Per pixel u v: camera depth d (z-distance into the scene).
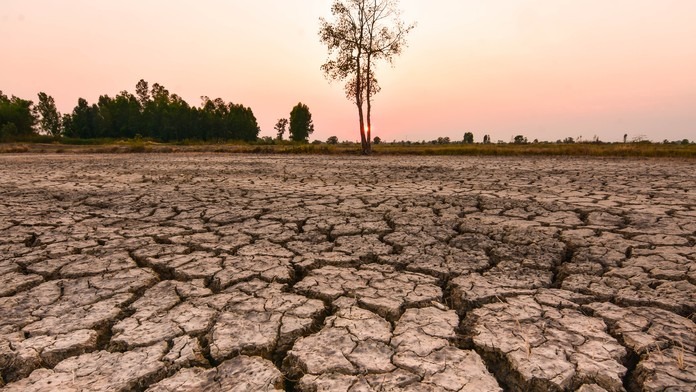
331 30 21.73
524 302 2.76
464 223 5.05
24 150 26.67
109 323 2.59
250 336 2.35
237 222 5.30
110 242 4.30
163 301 2.84
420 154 22.00
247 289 3.04
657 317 2.52
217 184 9.18
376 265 3.57
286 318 2.57
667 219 5.11
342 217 5.48
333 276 3.29
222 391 1.88
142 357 2.16
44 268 3.50
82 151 26.45
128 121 68.19
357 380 1.93
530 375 1.95
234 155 22.73
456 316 2.59
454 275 3.31
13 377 2.06
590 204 6.17
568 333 2.34
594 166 13.09
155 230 4.84
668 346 2.20
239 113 67.38
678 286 2.99
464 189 8.09
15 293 3.05
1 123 53.47
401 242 4.27
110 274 3.36
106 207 6.38
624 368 2.00
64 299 2.88
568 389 1.89
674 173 10.66
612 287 3.00
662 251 3.82
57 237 4.51
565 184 8.71
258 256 3.82
